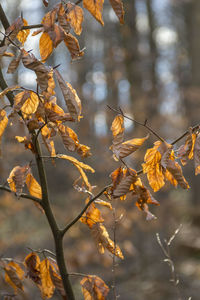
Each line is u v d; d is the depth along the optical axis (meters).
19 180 1.47
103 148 6.65
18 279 1.65
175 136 7.67
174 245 7.95
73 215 5.80
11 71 1.26
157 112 7.87
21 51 1.29
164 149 1.37
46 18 1.39
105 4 8.38
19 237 5.82
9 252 5.66
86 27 9.48
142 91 8.02
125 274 6.90
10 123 1.42
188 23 13.34
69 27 1.40
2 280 1.68
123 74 8.16
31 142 1.46
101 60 8.67
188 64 12.05
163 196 7.31
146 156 1.40
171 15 13.92
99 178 6.60
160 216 6.90
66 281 1.60
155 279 6.69
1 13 1.59
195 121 8.56
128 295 6.16
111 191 1.46
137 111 7.32
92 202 1.60
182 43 13.72
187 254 8.05
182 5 13.12
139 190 1.44
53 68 1.31
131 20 8.19
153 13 11.20
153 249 7.30
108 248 1.60
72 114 1.32
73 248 5.02
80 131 7.20
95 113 7.52
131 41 8.20
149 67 8.62
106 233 1.61
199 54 11.29
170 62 10.73
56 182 7.65
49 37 1.42
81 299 5.80
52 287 1.64
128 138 7.08
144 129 7.03
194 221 9.19
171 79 9.69
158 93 8.39
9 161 4.84
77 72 8.64
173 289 6.34
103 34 8.53
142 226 6.44
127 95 8.35
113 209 1.64
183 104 9.75
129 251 4.89
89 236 5.15
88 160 6.77
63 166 7.31
